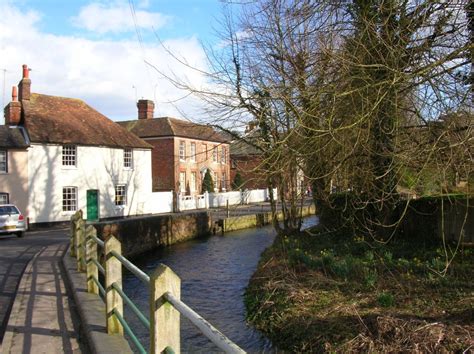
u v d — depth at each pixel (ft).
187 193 128.36
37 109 91.15
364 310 24.43
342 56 25.43
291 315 26.48
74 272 27.20
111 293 15.52
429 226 40.73
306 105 27.09
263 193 144.87
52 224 85.20
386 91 22.66
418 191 27.61
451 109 24.09
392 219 42.70
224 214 102.99
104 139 95.91
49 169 85.15
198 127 41.98
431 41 25.38
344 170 29.60
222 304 35.06
